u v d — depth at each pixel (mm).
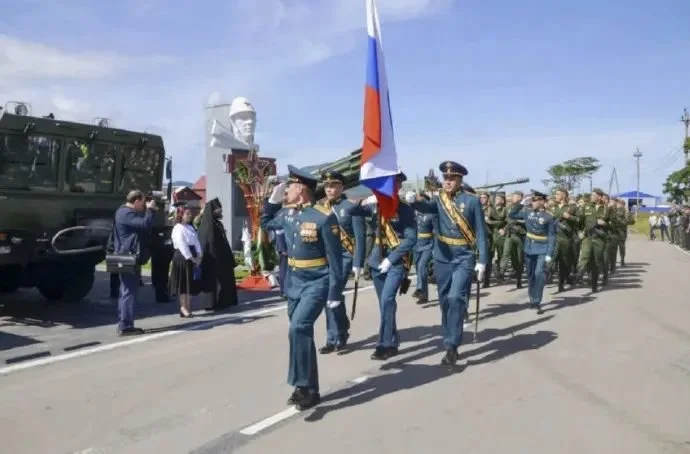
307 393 5957
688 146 45094
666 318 10516
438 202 7621
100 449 5109
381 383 6836
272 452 4996
